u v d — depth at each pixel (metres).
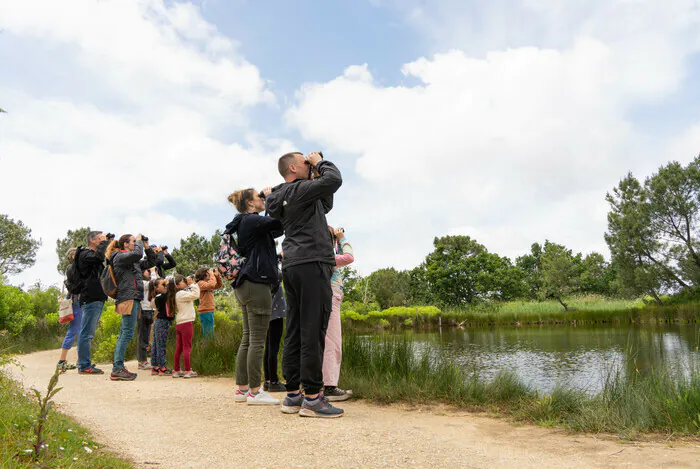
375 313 33.78
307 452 2.45
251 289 3.79
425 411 3.87
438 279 50.44
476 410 3.96
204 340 7.21
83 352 6.19
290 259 3.36
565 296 45.34
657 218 34.28
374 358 5.17
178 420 3.23
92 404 3.89
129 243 5.84
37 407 3.04
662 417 3.29
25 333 12.36
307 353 3.31
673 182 33.81
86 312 6.22
